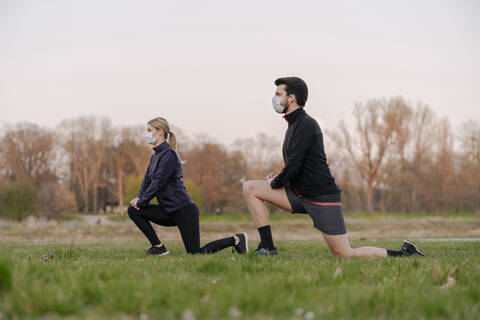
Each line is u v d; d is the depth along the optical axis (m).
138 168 60.47
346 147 52.00
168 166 5.43
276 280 2.83
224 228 30.77
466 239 13.73
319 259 4.60
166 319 1.96
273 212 45.34
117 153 66.19
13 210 41.47
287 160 4.77
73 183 67.31
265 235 4.95
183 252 6.07
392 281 2.71
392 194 54.19
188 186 41.16
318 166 4.59
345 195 54.22
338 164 53.19
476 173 49.94
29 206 42.22
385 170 52.31
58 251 5.44
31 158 63.31
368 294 2.37
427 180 50.88
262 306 2.16
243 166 59.06
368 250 4.73
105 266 3.57
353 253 4.66
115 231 23.75
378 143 51.44
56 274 3.15
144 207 5.67
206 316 2.02
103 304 2.21
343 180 53.69
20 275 2.83
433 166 51.28
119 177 65.44
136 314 2.10
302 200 4.72
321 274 3.20
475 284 2.90
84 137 66.88
